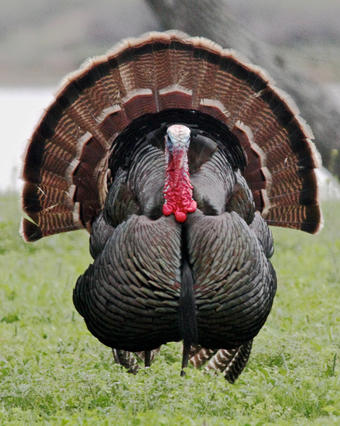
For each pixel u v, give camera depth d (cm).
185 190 2283
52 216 2697
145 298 2259
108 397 2283
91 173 2689
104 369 2500
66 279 3719
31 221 2689
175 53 2723
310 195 2716
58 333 3012
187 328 2244
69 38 10606
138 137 2486
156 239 2255
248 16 9319
